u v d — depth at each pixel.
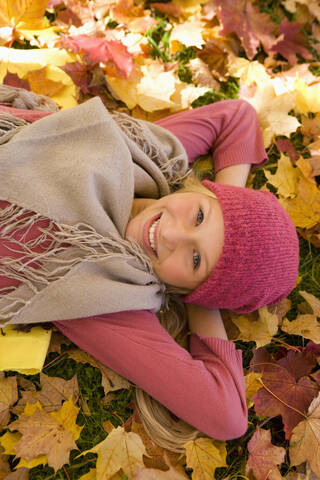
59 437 1.19
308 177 1.63
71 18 1.63
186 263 1.23
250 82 1.77
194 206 1.23
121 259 1.22
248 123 1.58
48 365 1.34
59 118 1.21
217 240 1.19
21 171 1.16
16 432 1.22
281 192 1.64
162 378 1.18
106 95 1.65
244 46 1.79
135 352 1.19
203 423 1.19
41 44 1.62
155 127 1.44
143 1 1.80
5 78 1.50
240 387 1.26
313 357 1.45
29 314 1.16
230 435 1.20
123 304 1.20
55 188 1.18
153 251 1.27
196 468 1.20
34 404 1.23
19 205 1.13
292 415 1.35
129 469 1.18
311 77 1.85
